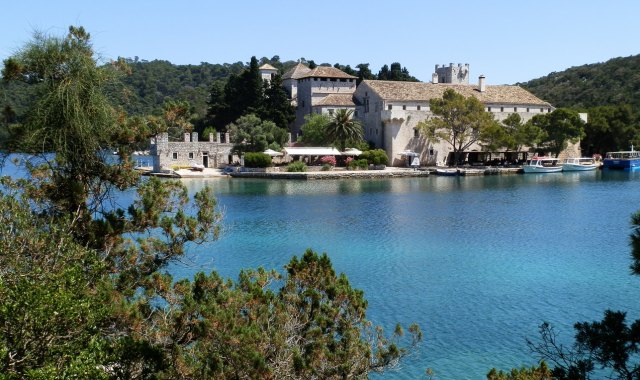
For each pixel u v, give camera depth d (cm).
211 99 12688
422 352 2017
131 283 1327
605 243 3912
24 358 856
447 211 5503
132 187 1508
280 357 1141
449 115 10100
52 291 915
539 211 5491
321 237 4153
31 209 1293
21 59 1287
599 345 913
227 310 1150
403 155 10669
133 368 1015
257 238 4109
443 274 3078
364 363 1267
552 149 10931
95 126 1327
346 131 9981
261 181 8550
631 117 11944
